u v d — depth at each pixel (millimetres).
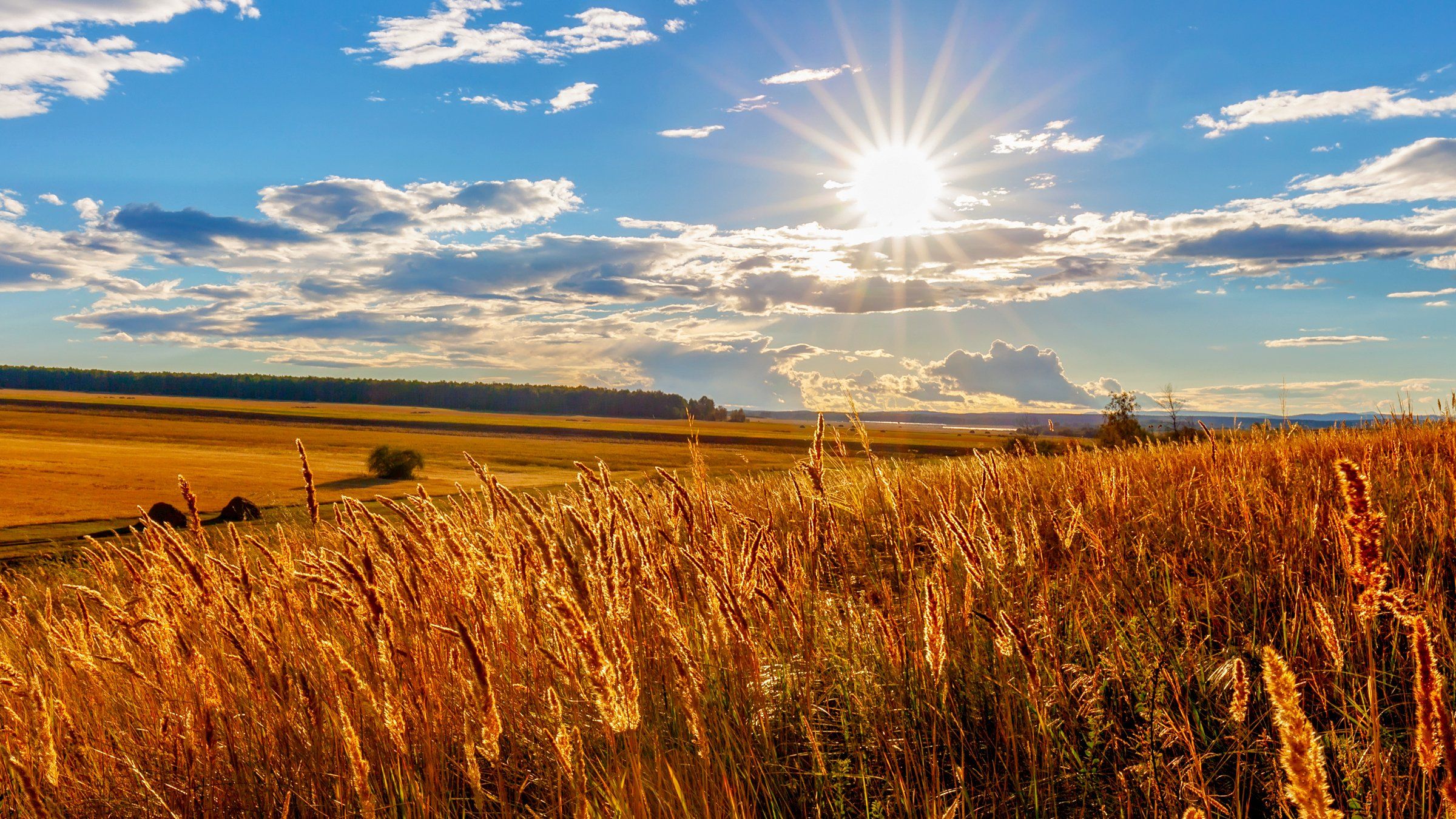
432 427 135750
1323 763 1063
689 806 2510
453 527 3371
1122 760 2521
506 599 3148
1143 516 4605
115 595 4461
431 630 3434
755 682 2824
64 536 22109
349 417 146625
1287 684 1095
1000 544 3283
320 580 3014
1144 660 2863
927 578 2682
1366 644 2758
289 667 3307
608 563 2516
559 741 2391
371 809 2471
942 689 2912
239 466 60250
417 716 3027
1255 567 3740
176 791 3180
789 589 3486
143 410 146500
